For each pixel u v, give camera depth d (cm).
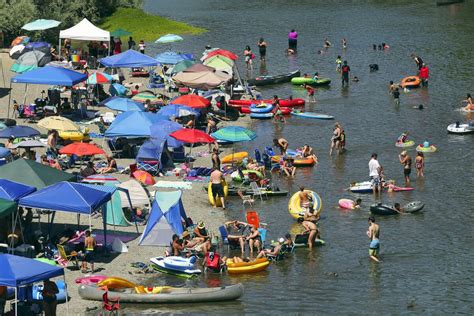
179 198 12550
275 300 10662
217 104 19975
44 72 17875
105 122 17838
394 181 15212
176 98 19200
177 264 11162
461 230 13075
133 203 12938
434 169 16125
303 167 16275
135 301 10325
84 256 11269
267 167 15950
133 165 14825
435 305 10681
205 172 15288
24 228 11800
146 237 12075
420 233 12962
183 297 10369
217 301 10506
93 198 11319
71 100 19138
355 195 14688
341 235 12888
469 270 11675
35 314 9494
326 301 10706
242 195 14375
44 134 16800
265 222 13250
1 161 13725
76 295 10375
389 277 11444
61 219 12731
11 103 19538
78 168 15138
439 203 14262
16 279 8950
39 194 11275
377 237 12006
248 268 11431
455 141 17988
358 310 10469
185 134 15425
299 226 13088
